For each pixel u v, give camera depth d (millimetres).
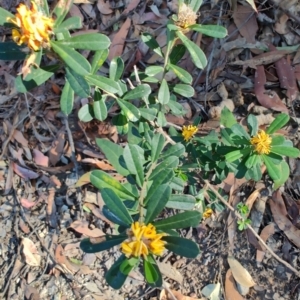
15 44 322
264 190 601
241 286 568
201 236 599
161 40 671
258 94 635
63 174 640
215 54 661
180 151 424
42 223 620
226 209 598
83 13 705
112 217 303
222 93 645
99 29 697
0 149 666
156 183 324
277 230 586
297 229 580
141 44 674
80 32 693
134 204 341
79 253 597
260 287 566
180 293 568
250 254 581
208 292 566
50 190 634
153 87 645
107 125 644
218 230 597
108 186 333
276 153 398
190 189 529
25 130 670
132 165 339
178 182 442
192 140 489
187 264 586
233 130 414
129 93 430
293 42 655
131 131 473
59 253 599
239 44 658
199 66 385
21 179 648
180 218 289
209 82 653
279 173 399
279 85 643
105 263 589
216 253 588
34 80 322
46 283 586
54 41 304
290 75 639
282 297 557
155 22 681
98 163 626
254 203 599
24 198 636
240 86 648
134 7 691
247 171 430
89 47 309
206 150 475
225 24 671
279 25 659
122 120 460
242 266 576
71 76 330
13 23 296
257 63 649
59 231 612
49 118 669
